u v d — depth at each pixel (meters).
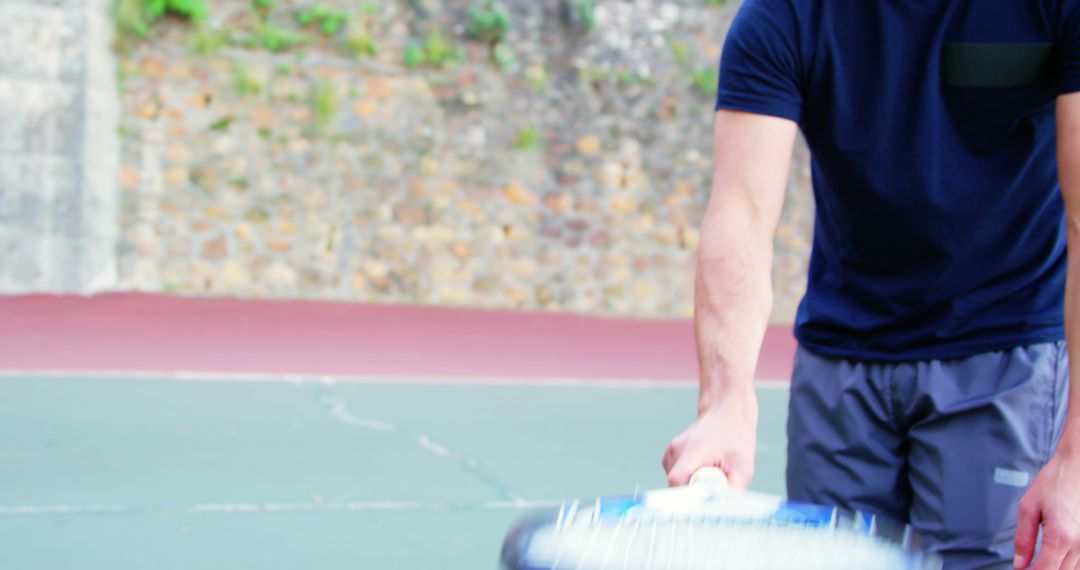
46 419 10.05
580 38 21.56
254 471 8.48
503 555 1.44
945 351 3.23
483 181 21.11
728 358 2.61
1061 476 2.53
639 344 18.66
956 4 2.88
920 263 3.20
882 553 1.42
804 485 3.47
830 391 3.41
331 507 7.55
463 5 20.94
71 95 18.70
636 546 1.42
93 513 7.18
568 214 21.58
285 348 15.79
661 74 21.98
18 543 6.51
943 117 2.98
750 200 2.82
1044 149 3.03
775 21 2.92
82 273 18.81
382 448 9.54
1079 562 2.52
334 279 20.36
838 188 3.20
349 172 20.42
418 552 6.68
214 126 19.80
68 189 18.77
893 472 3.36
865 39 2.95
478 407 11.87
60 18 18.64
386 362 15.18
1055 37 2.83
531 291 21.42
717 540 1.45
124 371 13.15
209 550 6.54
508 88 21.20
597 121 21.67
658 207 22.05
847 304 3.38
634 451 9.97
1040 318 3.20
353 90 20.41
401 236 20.70
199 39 19.67
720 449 2.36
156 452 8.96
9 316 16.84
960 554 3.21
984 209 3.06
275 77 20.05
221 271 19.84
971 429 3.19
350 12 20.34
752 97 2.89
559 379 14.40
